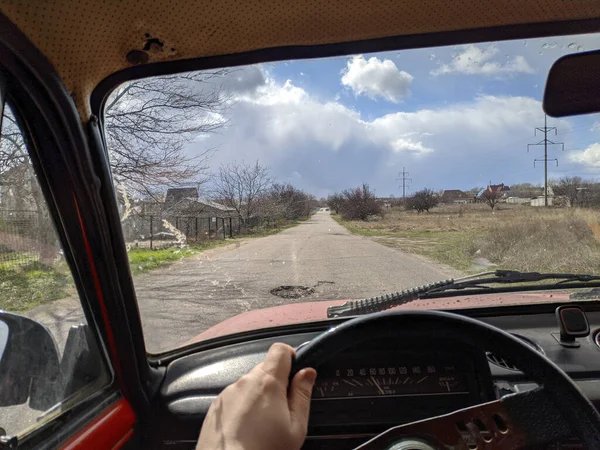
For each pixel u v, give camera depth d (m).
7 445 1.31
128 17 1.62
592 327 2.42
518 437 1.15
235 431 0.90
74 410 1.59
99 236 1.72
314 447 1.95
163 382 2.09
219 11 1.70
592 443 1.11
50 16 1.44
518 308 2.56
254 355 2.24
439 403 1.88
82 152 1.65
